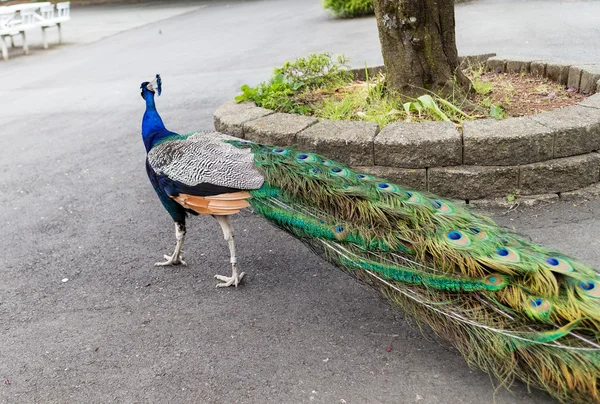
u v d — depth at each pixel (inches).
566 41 391.9
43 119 366.6
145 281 172.9
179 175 150.5
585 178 193.9
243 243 190.7
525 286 110.3
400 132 200.4
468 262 115.6
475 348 112.0
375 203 131.8
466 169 193.5
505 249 118.0
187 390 125.5
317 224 135.9
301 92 273.1
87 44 654.5
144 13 914.7
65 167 278.7
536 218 183.8
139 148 298.2
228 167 146.3
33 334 150.2
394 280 124.3
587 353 100.2
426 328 139.3
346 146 200.2
